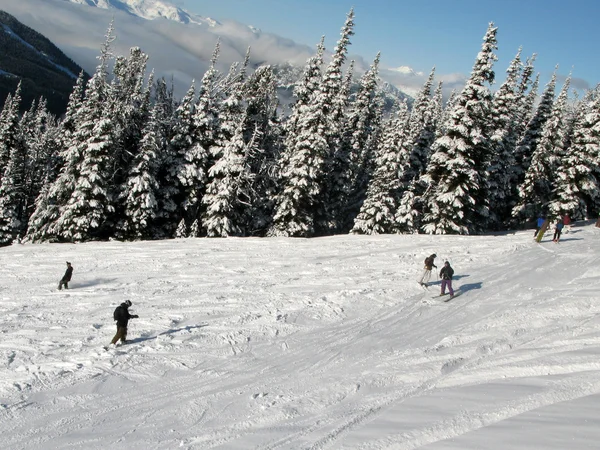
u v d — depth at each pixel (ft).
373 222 132.16
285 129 158.51
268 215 145.48
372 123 179.83
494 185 142.20
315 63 136.98
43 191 142.10
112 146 119.96
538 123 156.15
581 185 133.59
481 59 118.32
